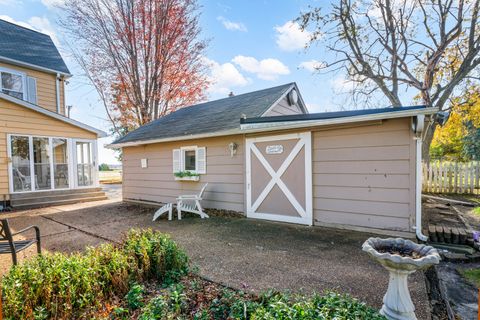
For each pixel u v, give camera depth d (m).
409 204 4.38
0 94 8.12
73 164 9.99
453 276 3.28
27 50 12.20
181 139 7.55
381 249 2.24
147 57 16.59
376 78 12.91
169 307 2.19
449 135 15.33
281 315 1.85
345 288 2.70
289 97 9.65
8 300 1.96
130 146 9.66
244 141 6.55
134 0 15.89
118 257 2.71
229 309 2.20
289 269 3.24
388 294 2.06
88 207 8.59
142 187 9.43
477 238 3.92
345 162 5.03
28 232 5.39
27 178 8.82
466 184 9.52
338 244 4.23
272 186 6.05
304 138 5.52
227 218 6.39
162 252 2.94
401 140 4.43
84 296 2.28
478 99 11.60
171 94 17.39
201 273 3.12
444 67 12.36
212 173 7.31
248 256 3.73
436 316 2.39
